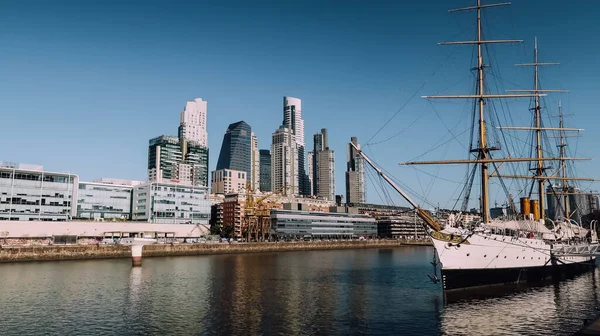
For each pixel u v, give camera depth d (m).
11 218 176.88
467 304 60.62
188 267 122.62
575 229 112.50
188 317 54.56
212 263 138.25
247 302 64.75
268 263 139.38
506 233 80.00
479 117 81.06
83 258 148.50
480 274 70.00
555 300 63.38
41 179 186.25
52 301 65.50
